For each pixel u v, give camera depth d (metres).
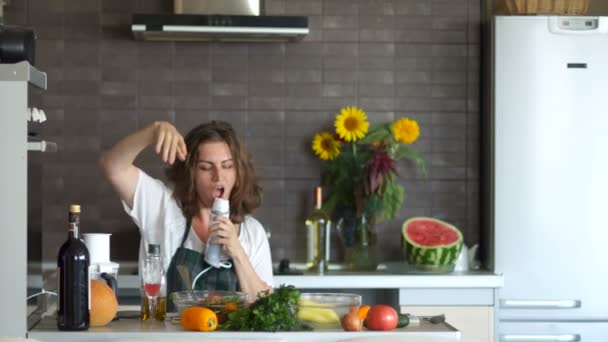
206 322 2.42
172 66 4.73
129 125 4.71
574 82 4.55
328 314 2.52
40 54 4.67
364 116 4.63
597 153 4.56
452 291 4.35
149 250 2.68
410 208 4.85
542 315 4.53
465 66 4.85
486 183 4.75
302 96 4.79
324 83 4.80
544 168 4.54
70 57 4.68
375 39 4.82
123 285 4.20
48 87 4.68
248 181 3.17
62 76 4.68
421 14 4.84
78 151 4.69
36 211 2.85
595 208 4.55
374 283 4.29
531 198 4.54
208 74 4.75
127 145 2.86
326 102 4.80
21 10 4.66
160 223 3.10
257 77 4.77
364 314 2.56
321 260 4.48
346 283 4.27
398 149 4.71
